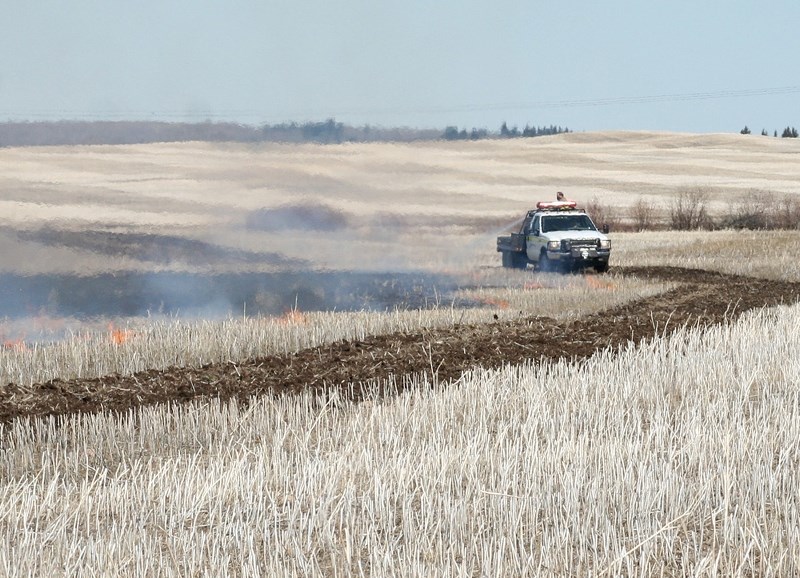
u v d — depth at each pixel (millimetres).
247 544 28125
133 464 38375
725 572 26516
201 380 53438
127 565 26672
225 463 37344
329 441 40094
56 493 34375
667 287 104562
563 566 26625
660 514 30250
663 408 45094
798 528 27891
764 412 41938
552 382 48625
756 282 115750
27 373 55375
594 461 34875
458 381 49875
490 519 30125
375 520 30328
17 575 25656
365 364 57719
